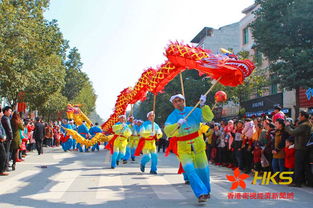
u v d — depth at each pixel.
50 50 20.02
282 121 8.38
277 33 16.33
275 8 16.59
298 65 15.48
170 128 5.95
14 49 16.03
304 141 7.68
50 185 7.53
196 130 6.13
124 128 11.20
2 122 9.20
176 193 6.71
